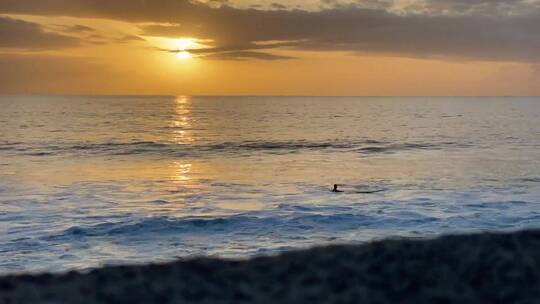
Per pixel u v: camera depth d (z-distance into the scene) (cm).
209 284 671
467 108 18412
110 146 5538
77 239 1911
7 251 1753
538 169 3903
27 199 2702
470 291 641
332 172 3822
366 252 762
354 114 13375
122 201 2675
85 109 14662
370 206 2500
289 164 4312
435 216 2258
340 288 652
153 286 666
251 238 1930
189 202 2662
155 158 4709
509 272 684
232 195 2872
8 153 4978
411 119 11212
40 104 18300
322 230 2042
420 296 630
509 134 7425
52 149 5278
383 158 4747
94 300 633
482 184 3222
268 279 682
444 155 4969
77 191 2973
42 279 704
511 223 2127
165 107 16900
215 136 6775
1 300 630
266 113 13600
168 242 1886
